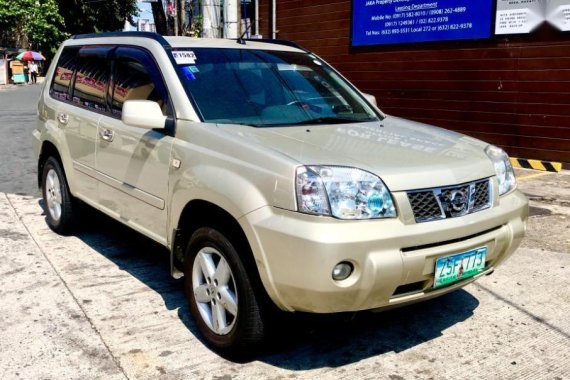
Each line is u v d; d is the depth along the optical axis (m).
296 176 2.80
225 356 3.27
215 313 3.28
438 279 3.00
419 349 3.41
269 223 2.83
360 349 3.40
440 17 9.40
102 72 4.60
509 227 3.37
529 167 8.59
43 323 3.63
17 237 5.29
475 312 3.90
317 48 11.70
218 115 3.61
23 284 4.22
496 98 8.94
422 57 9.81
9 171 8.30
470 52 9.12
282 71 4.24
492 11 8.72
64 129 4.97
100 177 4.44
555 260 4.87
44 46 40.34
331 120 3.91
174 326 3.63
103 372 3.11
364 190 2.81
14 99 21.89
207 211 3.29
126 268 4.59
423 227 2.90
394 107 10.43
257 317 3.04
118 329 3.58
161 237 3.75
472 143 3.72
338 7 11.09
